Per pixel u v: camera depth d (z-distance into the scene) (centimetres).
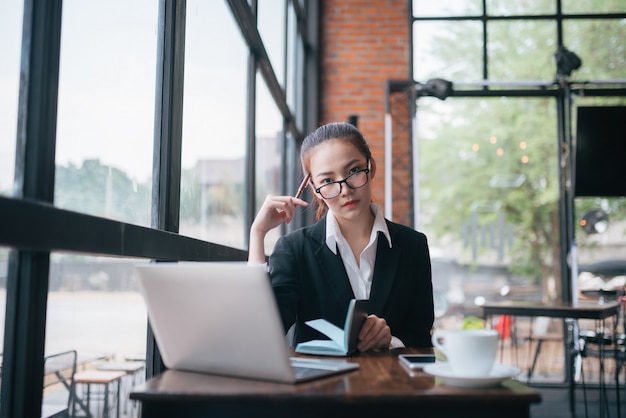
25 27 117
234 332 105
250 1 345
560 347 540
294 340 167
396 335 162
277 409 98
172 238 173
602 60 609
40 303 119
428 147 616
